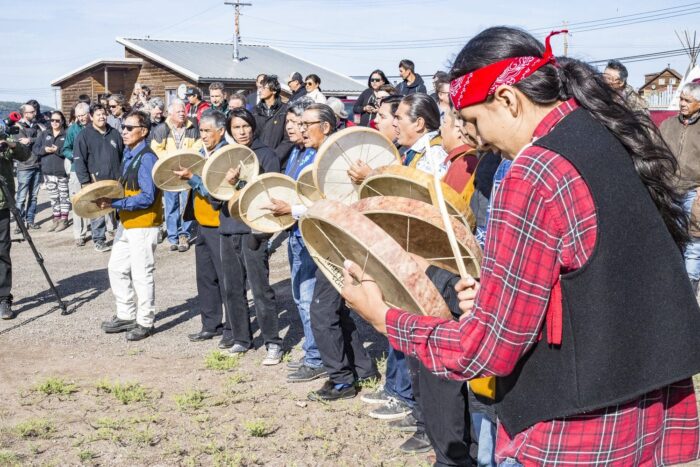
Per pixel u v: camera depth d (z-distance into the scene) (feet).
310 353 19.16
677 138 21.95
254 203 18.39
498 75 5.99
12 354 22.17
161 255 36.78
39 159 45.11
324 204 6.71
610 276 5.50
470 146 11.89
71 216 47.42
